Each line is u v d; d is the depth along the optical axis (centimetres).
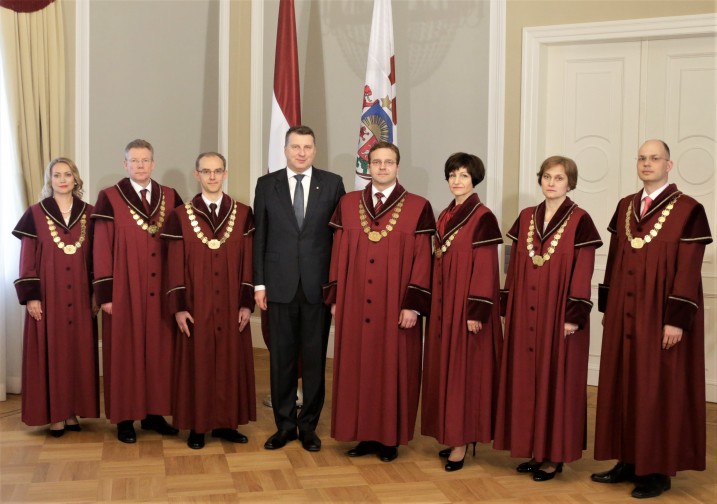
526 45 498
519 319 331
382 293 345
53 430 384
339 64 559
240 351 373
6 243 451
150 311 375
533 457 334
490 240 334
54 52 464
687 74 475
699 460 316
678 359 311
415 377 352
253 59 580
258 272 364
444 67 522
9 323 457
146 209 378
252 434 391
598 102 498
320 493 313
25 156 452
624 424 319
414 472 340
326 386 485
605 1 480
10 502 299
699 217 307
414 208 348
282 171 367
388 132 474
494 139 507
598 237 323
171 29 547
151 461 348
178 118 556
